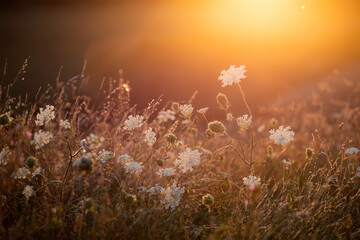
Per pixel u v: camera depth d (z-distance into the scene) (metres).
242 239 2.27
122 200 2.44
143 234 2.18
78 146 3.02
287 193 2.87
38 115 2.56
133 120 2.87
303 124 5.83
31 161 2.29
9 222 2.40
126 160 2.70
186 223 2.51
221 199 2.91
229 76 2.69
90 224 2.40
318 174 3.33
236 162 3.96
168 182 2.77
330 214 2.67
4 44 17.77
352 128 5.10
